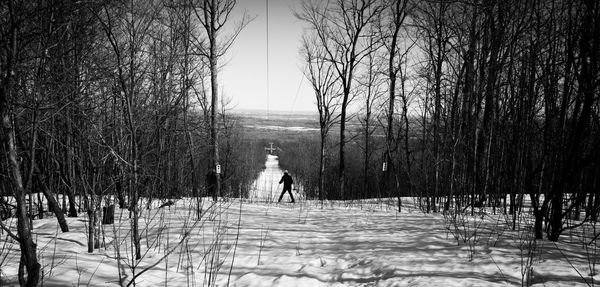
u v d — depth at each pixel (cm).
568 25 664
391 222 1034
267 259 639
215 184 1603
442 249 641
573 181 643
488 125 1265
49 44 494
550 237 663
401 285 477
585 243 602
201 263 602
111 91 601
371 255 630
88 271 504
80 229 771
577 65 608
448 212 1058
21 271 348
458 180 1153
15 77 379
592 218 727
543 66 730
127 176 594
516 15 1008
